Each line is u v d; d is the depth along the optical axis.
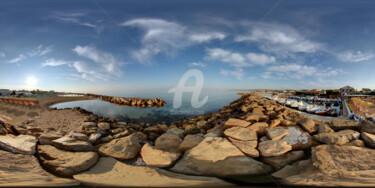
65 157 3.84
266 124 5.76
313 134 5.27
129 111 23.36
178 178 3.13
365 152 3.76
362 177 2.80
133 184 2.80
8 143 3.87
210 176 3.24
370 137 4.38
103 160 3.96
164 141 5.10
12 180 2.52
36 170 3.23
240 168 3.44
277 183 2.82
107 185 2.78
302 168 3.53
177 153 4.47
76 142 4.56
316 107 19.69
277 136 4.79
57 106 28.92
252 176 3.16
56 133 5.20
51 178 2.92
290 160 3.91
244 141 4.72
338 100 36.41
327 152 3.89
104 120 14.21
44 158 3.83
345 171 3.13
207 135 5.75
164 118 18.08
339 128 5.34
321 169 3.32
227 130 5.39
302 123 5.71
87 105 30.92
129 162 4.02
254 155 4.09
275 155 4.09
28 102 23.14
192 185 2.75
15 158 3.47
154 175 3.29
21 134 4.89
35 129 5.70
